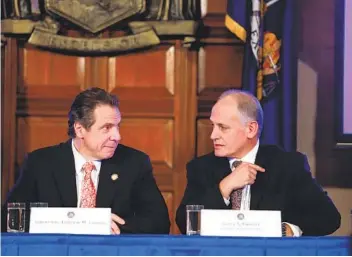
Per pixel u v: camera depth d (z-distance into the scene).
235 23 8.05
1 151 8.55
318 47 8.63
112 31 8.57
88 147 5.46
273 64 8.06
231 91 5.68
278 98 8.06
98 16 8.45
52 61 8.61
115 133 5.46
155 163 8.66
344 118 8.35
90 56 8.62
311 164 8.63
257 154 5.64
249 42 8.07
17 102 8.62
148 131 8.69
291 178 5.58
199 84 8.65
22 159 8.62
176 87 8.61
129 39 8.43
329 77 8.62
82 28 8.50
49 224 4.50
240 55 8.61
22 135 8.62
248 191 5.43
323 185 8.65
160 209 5.52
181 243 3.99
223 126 5.52
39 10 8.50
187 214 4.68
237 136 5.52
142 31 8.42
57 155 5.61
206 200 5.29
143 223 5.38
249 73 8.04
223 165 5.66
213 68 8.62
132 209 5.56
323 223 5.49
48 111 8.62
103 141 5.43
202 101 8.62
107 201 5.43
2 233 4.14
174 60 8.61
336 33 8.36
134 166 5.61
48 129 8.63
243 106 5.53
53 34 8.44
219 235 4.41
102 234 4.24
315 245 4.02
